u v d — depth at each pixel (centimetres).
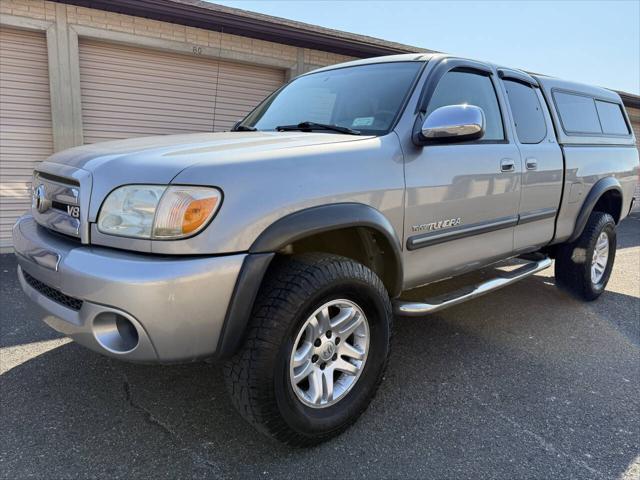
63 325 207
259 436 234
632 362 328
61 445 223
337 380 238
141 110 743
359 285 228
